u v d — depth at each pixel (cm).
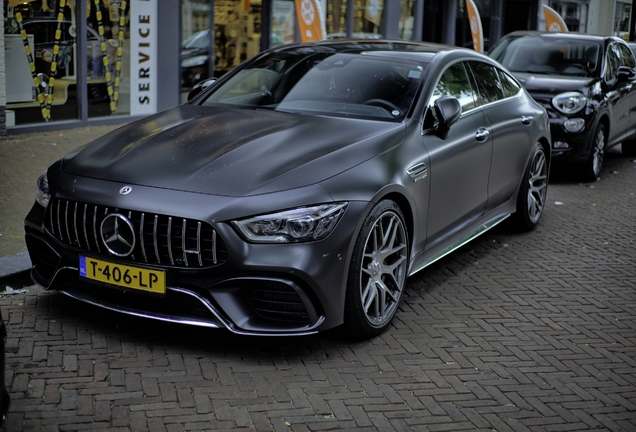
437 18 2067
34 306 462
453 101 495
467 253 624
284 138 438
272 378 383
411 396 372
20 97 1055
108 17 1160
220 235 377
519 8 2427
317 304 396
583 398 380
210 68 1366
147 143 439
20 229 598
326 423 341
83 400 351
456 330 460
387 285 455
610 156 1193
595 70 1005
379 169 430
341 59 543
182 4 1286
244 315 389
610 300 529
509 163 620
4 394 277
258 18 1467
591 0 2742
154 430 327
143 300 403
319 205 390
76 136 1061
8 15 1024
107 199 394
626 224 748
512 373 404
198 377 380
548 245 659
